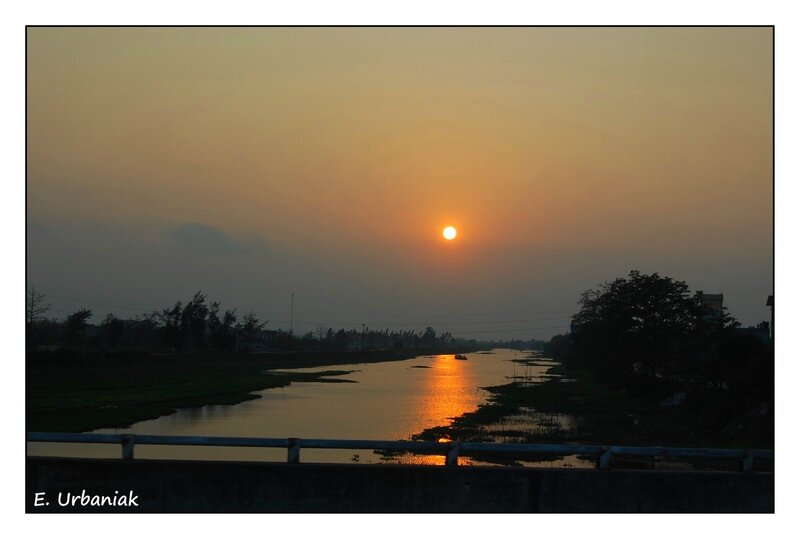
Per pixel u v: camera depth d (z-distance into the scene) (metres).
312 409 60.84
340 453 34.62
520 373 135.25
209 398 70.50
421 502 13.03
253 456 32.28
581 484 13.16
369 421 51.78
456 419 53.66
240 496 12.96
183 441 13.09
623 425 50.28
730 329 59.09
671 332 71.44
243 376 106.62
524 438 43.25
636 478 13.20
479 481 13.11
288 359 163.50
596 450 13.48
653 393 68.94
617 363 79.62
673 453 13.43
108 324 134.00
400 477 13.06
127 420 50.97
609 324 77.31
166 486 12.95
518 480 13.13
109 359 101.75
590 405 66.31
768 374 44.38
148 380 89.56
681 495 13.20
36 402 59.81
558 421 52.72
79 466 12.92
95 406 59.25
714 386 53.69
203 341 147.25
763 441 38.09
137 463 12.98
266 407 62.50
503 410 60.88
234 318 150.00
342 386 91.94
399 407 63.09
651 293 72.88
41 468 12.88
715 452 13.50
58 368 87.94
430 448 13.29
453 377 118.44
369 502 12.99
